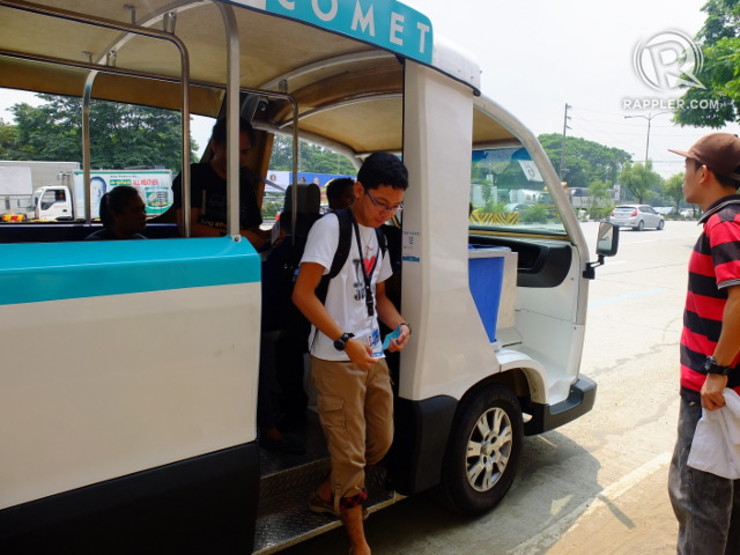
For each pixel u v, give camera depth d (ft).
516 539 9.89
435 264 8.46
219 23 8.33
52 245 5.73
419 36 7.80
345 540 9.62
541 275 13.28
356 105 11.57
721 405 7.04
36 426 5.32
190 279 6.02
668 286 36.94
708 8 62.34
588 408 12.82
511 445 10.74
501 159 13.17
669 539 10.05
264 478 8.28
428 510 10.69
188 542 6.44
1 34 9.37
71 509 5.58
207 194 8.89
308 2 6.40
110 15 8.19
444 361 8.85
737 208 7.16
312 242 7.16
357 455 7.54
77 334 5.41
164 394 6.02
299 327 9.21
